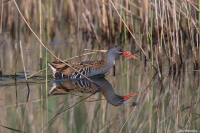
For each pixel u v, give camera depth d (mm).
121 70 15211
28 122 10695
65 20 24500
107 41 20359
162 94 12383
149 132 9922
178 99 11969
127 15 20297
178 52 14797
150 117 10828
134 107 11477
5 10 23266
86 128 10359
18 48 19047
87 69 14031
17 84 13273
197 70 14578
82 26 22297
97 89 12953
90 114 11148
